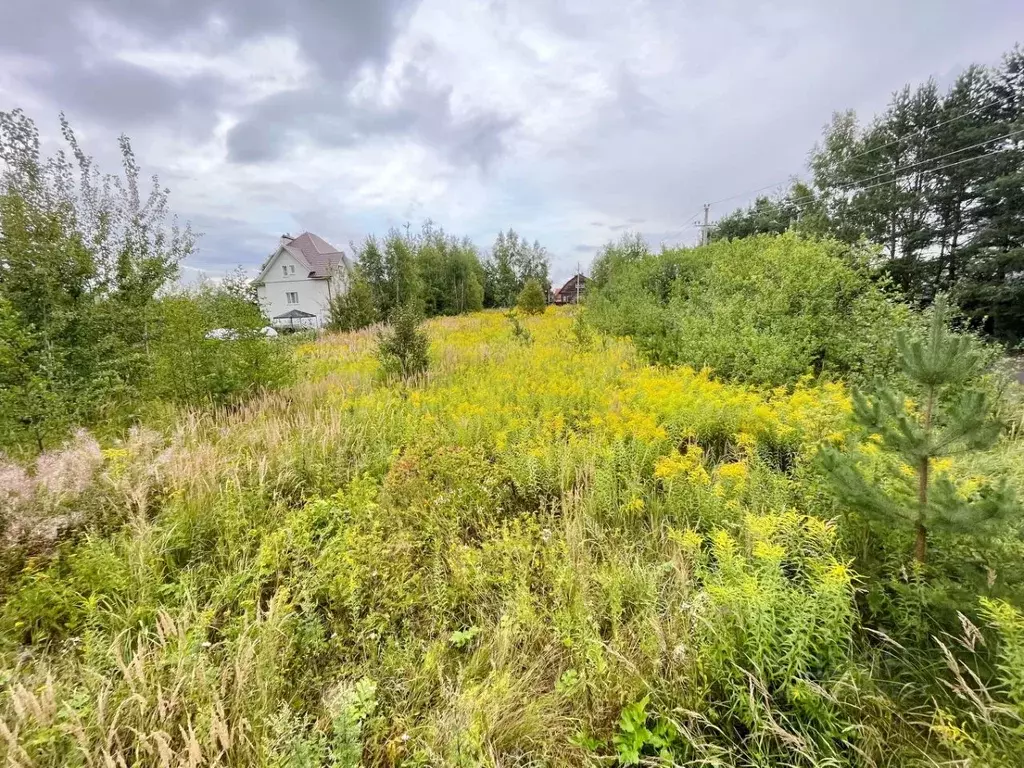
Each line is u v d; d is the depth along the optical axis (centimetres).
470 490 356
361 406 571
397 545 282
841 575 182
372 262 2164
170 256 696
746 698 170
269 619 211
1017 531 183
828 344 687
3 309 417
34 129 536
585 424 477
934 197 1709
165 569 279
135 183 660
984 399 192
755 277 824
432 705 199
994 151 1573
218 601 244
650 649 197
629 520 321
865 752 157
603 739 178
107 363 552
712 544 281
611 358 831
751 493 312
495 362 859
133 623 227
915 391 470
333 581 253
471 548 288
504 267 3853
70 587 243
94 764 157
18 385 420
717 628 191
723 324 782
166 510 313
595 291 1975
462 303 2903
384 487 363
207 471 370
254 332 655
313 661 215
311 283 3384
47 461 328
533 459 381
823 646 186
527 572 258
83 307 562
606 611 235
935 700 170
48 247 527
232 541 297
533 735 178
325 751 166
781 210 2377
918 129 1802
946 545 217
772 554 194
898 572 223
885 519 216
